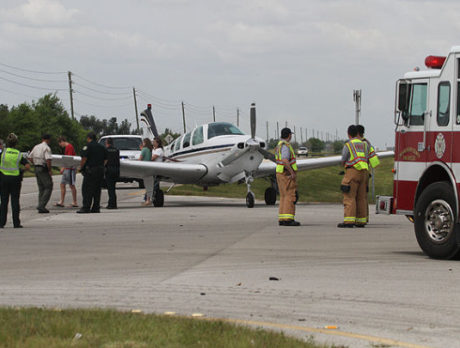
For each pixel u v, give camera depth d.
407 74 17.53
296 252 17.30
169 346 8.14
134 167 33.50
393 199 18.00
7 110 127.62
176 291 12.20
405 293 11.91
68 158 32.69
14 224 23.78
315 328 9.48
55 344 8.17
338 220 26.86
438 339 8.90
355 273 14.03
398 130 17.83
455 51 16.25
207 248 18.12
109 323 9.24
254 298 11.55
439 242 16.02
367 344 8.62
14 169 23.62
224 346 8.12
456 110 16.11
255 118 33.75
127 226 24.16
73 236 21.08
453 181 15.88
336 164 38.50
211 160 34.91
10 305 10.95
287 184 24.25
